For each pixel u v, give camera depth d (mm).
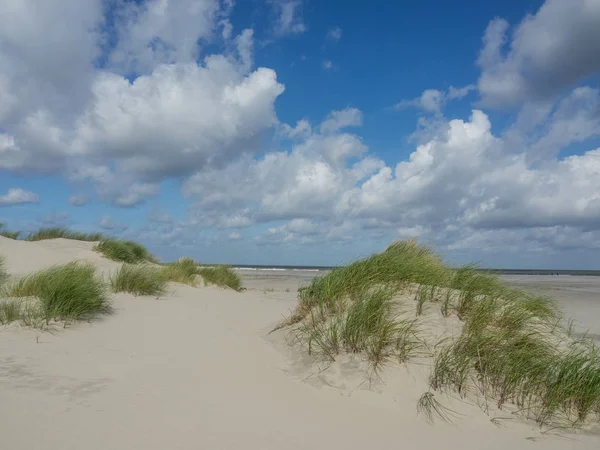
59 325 5711
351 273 6059
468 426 3520
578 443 3348
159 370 4285
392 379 4113
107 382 3766
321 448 2895
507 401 3889
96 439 2629
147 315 7023
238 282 15086
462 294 5520
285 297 12422
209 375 4270
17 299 6574
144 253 16984
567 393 3842
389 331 4637
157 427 2900
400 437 3240
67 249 14109
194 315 7543
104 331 5781
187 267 13664
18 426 2693
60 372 3945
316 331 5082
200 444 2713
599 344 6375
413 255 7430
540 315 5793
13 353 4434
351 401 3883
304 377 4422
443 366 4145
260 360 4941
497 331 4777
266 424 3191
